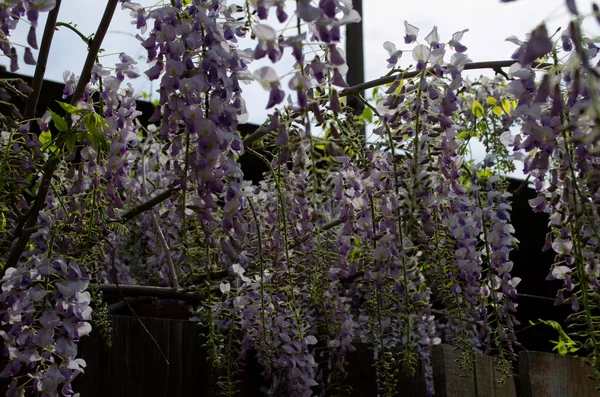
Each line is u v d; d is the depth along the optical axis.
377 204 2.92
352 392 3.47
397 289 2.91
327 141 2.31
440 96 2.68
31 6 2.15
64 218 2.85
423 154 2.72
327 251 3.21
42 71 2.68
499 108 3.42
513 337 3.17
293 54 2.01
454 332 4.00
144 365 3.04
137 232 4.01
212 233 2.61
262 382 3.30
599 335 2.53
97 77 2.79
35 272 2.42
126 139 2.84
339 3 2.00
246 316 3.10
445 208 3.02
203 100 2.50
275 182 2.89
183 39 2.43
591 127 2.32
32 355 2.43
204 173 2.38
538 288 6.10
